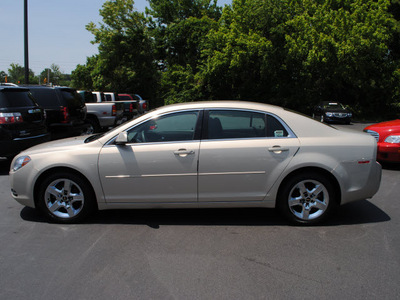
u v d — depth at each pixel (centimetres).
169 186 418
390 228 419
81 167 419
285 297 277
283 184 421
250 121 426
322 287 291
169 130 428
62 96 941
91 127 1196
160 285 295
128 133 429
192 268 323
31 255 351
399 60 2466
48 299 275
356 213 473
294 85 2500
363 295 279
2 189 602
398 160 711
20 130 701
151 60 3812
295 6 2422
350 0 2416
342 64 2269
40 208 438
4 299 275
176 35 3141
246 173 414
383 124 766
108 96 1733
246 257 345
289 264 330
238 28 2462
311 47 2286
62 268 324
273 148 411
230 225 430
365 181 420
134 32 3634
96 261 337
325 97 2544
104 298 276
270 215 465
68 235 401
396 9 2697
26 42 1509
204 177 414
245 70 2528
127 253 354
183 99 2755
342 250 360
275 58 2364
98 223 438
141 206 426
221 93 2728
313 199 422
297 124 425
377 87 2512
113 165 418
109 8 3566
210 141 417
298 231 410
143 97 3919
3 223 440
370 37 2200
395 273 313
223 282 299
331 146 414
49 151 434
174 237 394
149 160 414
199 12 3503
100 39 3644
